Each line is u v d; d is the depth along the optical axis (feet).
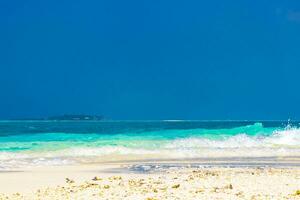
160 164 78.48
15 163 80.89
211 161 83.41
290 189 44.04
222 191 42.78
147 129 203.41
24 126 261.24
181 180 52.34
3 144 114.73
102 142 119.24
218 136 136.46
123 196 40.81
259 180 51.34
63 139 131.23
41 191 46.37
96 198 40.22
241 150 102.99
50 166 76.13
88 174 64.13
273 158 88.79
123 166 75.15
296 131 142.20
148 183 49.80
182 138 130.21
